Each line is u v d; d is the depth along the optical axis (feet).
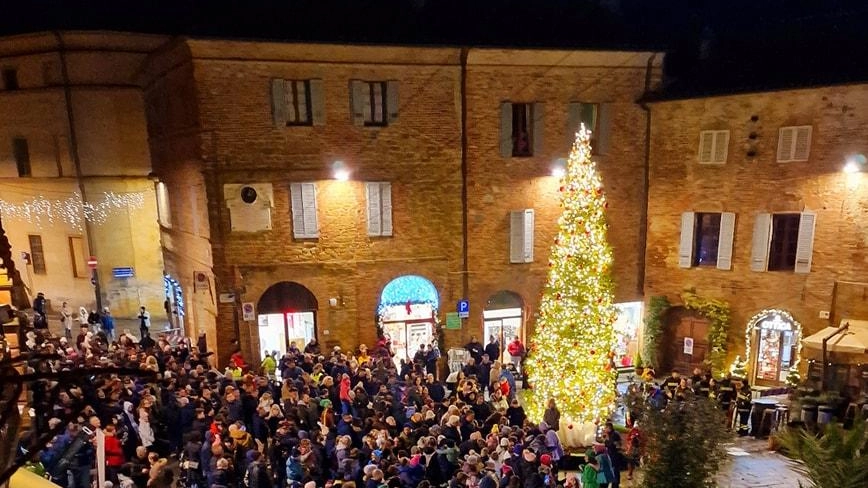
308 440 41.01
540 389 54.95
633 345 82.33
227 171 66.64
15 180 94.48
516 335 78.89
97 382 47.73
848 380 61.72
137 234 95.04
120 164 92.27
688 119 75.51
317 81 68.23
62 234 94.48
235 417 48.11
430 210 73.41
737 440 57.11
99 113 90.12
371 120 71.00
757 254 72.49
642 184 79.97
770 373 73.15
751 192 72.23
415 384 55.77
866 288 65.41
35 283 97.86
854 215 65.77
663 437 22.41
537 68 74.08
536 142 75.66
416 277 74.28
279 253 69.46
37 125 91.04
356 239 71.61
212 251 67.36
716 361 75.15
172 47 68.69
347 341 72.54
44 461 37.70
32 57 88.63
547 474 39.01
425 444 41.34
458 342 75.82
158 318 97.25
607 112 77.30
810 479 17.63
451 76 71.92
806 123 67.72
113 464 39.93
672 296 78.95
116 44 88.17
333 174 69.72
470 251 75.10
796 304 70.44
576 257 51.67
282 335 71.15
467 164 73.61
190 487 42.75
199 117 65.10
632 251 80.59
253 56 65.67
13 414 7.89
